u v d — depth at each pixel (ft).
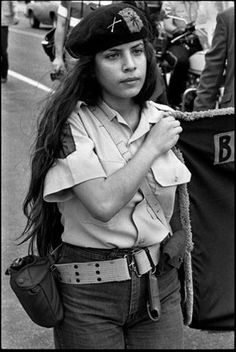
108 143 7.77
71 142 7.63
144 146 7.72
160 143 7.75
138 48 7.78
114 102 7.94
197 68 23.61
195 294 11.02
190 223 9.79
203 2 23.47
